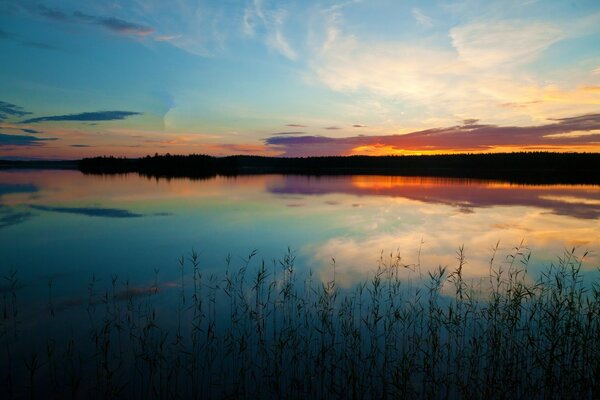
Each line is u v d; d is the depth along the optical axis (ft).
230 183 139.54
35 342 19.97
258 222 55.98
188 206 72.69
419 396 15.66
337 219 58.39
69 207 70.64
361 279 30.09
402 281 29.45
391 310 23.50
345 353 17.95
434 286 27.96
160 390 15.30
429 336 19.58
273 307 24.27
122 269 33.17
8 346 19.58
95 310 24.04
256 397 15.64
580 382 15.76
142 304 25.04
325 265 34.22
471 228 51.37
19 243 42.83
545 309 20.98
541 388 15.94
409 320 20.97
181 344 19.66
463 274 31.22
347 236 46.70
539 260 35.81
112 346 19.52
